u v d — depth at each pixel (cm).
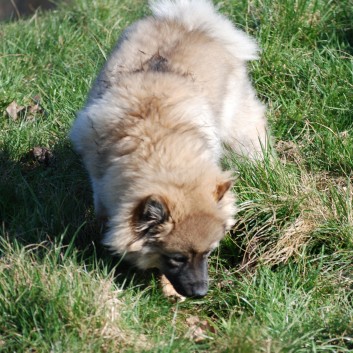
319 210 600
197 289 514
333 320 518
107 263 546
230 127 680
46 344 464
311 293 552
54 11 961
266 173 623
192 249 508
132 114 541
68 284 497
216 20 682
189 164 517
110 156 531
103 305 491
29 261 527
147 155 517
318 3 818
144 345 478
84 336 470
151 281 548
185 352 471
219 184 515
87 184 648
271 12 803
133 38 640
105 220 555
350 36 811
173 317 518
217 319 547
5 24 962
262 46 769
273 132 716
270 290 542
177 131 534
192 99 567
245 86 696
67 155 680
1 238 545
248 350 466
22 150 693
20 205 622
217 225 514
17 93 764
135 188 504
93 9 916
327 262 577
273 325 508
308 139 696
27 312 484
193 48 636
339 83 742
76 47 852
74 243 583
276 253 580
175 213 499
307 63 757
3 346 471
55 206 608
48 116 736
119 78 583
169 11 672
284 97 750
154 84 564
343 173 660
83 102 736
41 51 842
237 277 584
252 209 601
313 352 482
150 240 514
